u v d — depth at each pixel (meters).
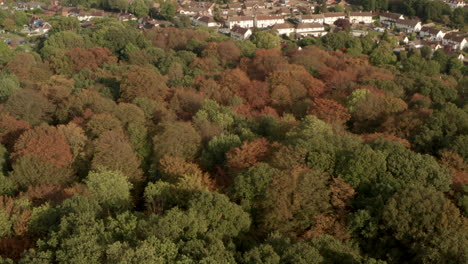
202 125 104.69
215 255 55.41
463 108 120.44
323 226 68.69
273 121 109.88
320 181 74.19
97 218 66.00
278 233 64.00
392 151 83.56
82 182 86.12
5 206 68.62
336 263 59.31
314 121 101.06
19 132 103.44
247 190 74.25
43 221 64.06
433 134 100.12
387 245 66.44
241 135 101.38
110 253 54.09
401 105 118.38
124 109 109.19
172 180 81.94
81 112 116.12
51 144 89.88
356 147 84.12
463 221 65.06
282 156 82.81
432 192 67.62
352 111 117.25
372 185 74.88
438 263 59.22
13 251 59.97
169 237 59.09
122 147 89.44
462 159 90.56
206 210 65.69
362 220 67.12
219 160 93.06
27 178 83.75
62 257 54.25
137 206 82.31
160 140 95.12
